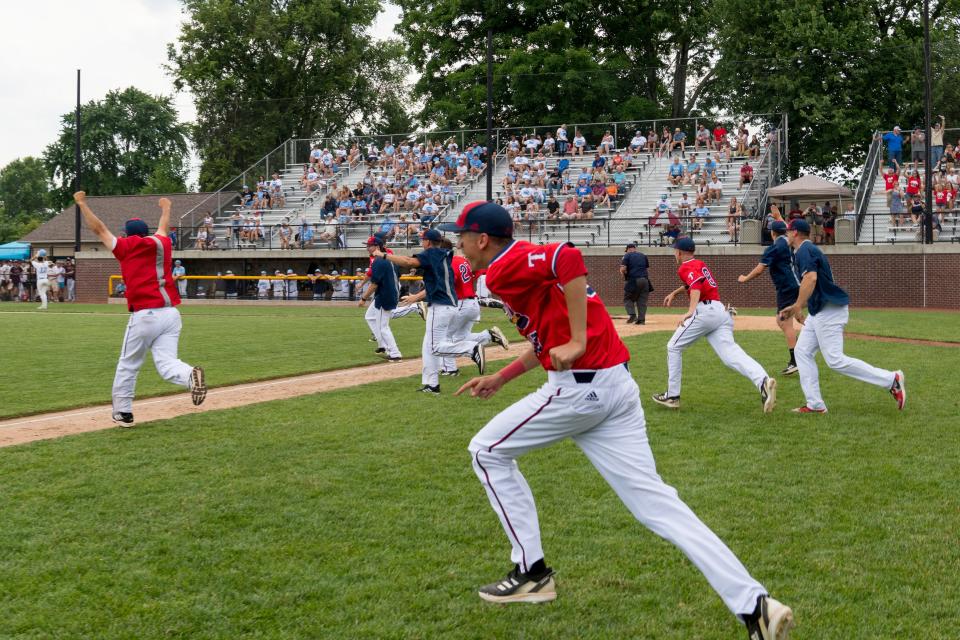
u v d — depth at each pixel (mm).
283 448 7352
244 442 7598
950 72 36719
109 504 5730
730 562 3625
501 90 43281
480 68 44062
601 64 44031
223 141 53906
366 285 15312
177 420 8648
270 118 53031
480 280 18609
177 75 53344
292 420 8617
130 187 73500
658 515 3869
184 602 4191
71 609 4113
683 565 4641
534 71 42406
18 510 5594
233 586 4387
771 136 33031
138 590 4336
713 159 33219
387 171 37938
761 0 38000
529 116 43906
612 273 29328
